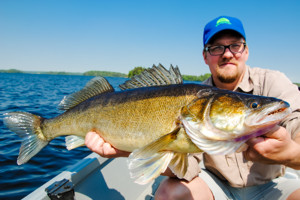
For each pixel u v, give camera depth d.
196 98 0.57
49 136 0.84
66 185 0.70
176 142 0.57
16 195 1.00
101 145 0.67
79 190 0.80
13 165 1.30
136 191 0.89
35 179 1.17
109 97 0.70
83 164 0.90
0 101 3.51
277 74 0.73
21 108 2.96
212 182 0.76
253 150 0.47
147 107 0.62
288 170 1.02
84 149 1.64
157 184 0.98
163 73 0.66
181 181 0.67
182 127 0.57
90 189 0.82
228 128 0.51
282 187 0.70
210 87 0.59
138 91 0.66
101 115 0.69
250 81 0.78
